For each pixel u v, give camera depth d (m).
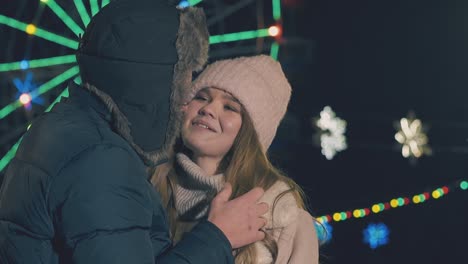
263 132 3.01
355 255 8.37
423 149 7.96
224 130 2.93
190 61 2.21
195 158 3.02
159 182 3.00
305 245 2.94
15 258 2.13
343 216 7.66
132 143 2.17
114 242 2.00
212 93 2.96
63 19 7.44
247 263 2.80
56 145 2.09
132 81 2.15
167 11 2.19
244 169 2.94
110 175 2.05
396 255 8.56
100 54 2.16
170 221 2.96
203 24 2.24
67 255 2.04
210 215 2.36
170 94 2.20
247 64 3.01
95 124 2.15
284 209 2.90
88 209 2.01
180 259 2.15
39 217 2.08
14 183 2.16
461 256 8.63
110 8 2.20
